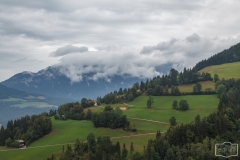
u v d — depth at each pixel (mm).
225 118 169750
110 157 169500
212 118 177875
